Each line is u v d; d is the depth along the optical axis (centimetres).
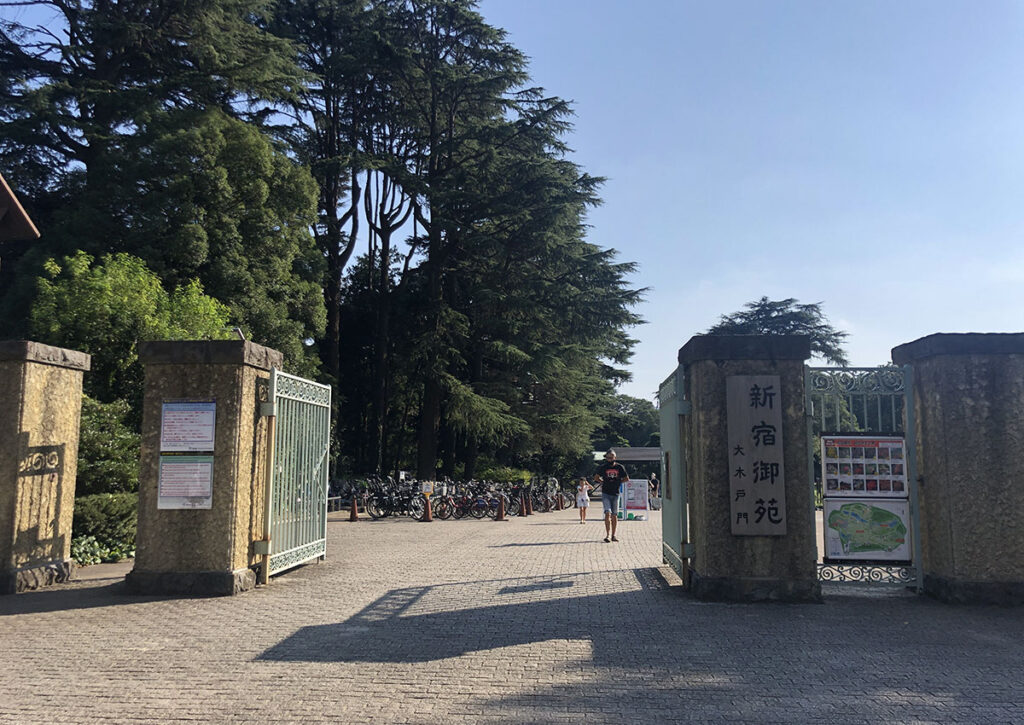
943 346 864
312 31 3609
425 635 694
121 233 2425
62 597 887
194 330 1728
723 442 867
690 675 569
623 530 1873
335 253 3572
